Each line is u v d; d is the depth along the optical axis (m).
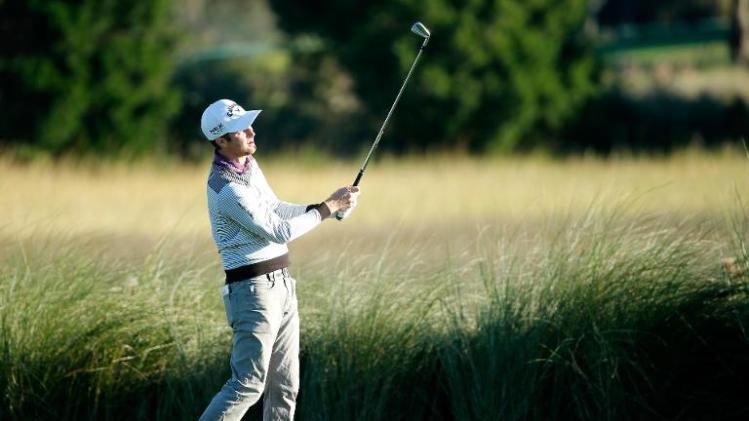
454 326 23.59
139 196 66.12
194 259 26.25
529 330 22.98
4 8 90.06
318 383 23.38
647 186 59.22
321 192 69.56
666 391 22.97
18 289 24.41
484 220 51.91
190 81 115.06
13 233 31.22
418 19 96.25
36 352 23.78
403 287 24.64
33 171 72.19
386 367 23.36
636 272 23.39
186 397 23.36
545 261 23.97
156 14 94.56
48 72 90.25
